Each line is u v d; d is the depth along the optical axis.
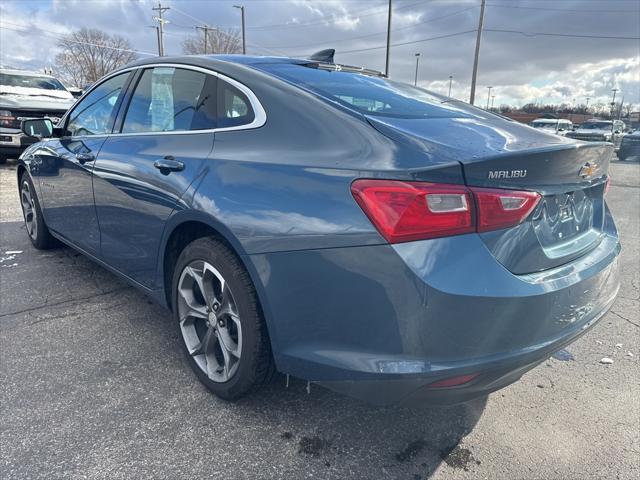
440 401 1.84
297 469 2.08
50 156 3.88
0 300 3.57
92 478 1.97
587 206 2.43
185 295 2.57
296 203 1.97
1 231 5.38
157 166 2.60
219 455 2.14
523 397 2.66
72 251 4.73
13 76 11.40
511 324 1.82
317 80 2.56
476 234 1.79
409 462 2.15
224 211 2.17
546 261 2.02
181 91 2.80
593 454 2.23
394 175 1.77
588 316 2.19
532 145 2.04
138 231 2.81
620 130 26.86
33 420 2.29
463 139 2.01
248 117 2.37
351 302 1.84
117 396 2.50
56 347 2.96
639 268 4.91
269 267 2.02
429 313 1.72
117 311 3.46
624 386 2.78
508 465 2.16
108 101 3.45
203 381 2.53
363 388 1.88
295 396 2.56
